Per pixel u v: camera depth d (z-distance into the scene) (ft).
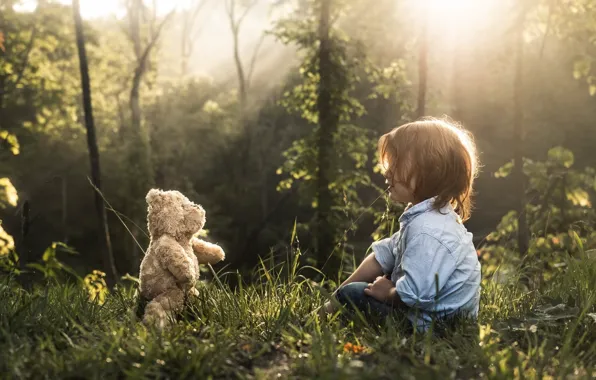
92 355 6.95
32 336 8.39
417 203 9.21
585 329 8.33
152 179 84.99
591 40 33.73
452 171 8.90
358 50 42.98
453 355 7.16
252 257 87.15
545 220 25.99
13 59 81.46
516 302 10.46
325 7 41.50
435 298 8.01
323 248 37.24
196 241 10.42
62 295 10.65
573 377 6.43
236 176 114.01
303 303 10.07
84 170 99.45
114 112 112.57
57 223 104.42
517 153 34.60
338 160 40.81
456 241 8.70
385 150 9.43
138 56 117.50
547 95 87.10
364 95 69.92
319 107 41.73
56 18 86.99
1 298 10.29
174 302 9.14
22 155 98.78
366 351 7.50
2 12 83.41
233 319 9.09
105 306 10.59
